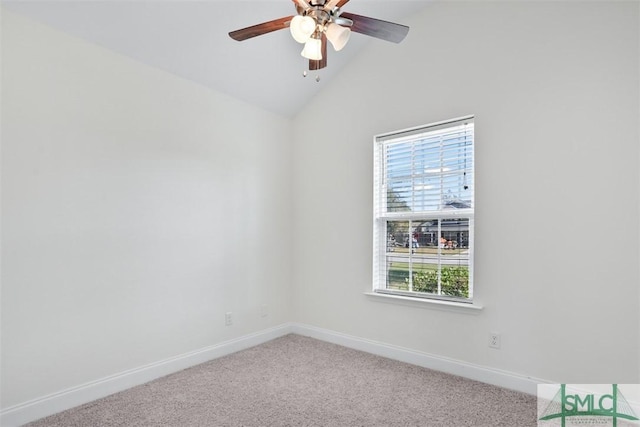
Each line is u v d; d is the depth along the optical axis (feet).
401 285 10.16
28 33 6.72
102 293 7.73
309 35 5.68
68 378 7.18
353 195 11.00
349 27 6.23
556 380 7.47
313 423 6.65
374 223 10.55
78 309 7.36
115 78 7.99
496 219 8.29
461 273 9.06
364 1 9.14
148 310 8.54
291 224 12.51
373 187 10.55
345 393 7.83
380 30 6.34
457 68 8.96
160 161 8.84
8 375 6.45
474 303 8.57
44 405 6.83
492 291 8.31
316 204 11.93
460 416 6.88
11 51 6.51
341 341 11.15
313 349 10.75
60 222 7.11
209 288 9.94
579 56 7.30
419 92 9.63
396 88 10.11
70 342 7.23
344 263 11.17
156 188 8.75
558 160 7.52
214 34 8.53
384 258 10.52
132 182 8.27
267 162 11.76
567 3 7.46
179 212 9.25
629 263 6.75
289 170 12.47
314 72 11.02
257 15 8.52
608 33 7.01
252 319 11.15
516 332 7.98
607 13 7.02
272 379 8.57
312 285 11.98
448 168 9.29
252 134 11.27
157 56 8.51
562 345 7.42
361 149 10.84
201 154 9.81
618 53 6.91
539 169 7.75
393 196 10.32
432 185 9.57
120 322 8.01
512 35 8.14
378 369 9.20
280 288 12.15
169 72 9.04
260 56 9.70
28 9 6.61
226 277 10.41
